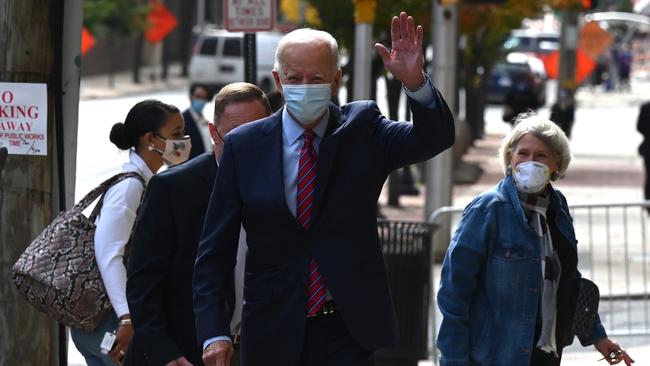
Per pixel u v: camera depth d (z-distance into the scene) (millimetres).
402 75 12609
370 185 13133
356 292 13039
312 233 13062
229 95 14570
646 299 30750
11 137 18109
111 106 107875
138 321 14445
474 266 14977
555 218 15188
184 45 175125
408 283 23922
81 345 16656
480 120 91750
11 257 18188
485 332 15062
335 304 13094
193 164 14750
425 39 50562
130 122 16844
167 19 127000
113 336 16297
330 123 13273
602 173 67250
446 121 12742
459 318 14992
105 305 16141
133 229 16281
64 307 16031
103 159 65875
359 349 13211
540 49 167875
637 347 28141
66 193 18609
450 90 39719
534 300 14945
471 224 15023
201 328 13148
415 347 24016
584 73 78562
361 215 13148
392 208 52469
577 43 75750
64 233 16281
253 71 29328
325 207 13039
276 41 118188
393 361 24016
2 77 17984
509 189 15070
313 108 12797
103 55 160375
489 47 87875
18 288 16281
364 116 13211
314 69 12719
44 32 18078
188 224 14586
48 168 18328
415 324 24016
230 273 13617
